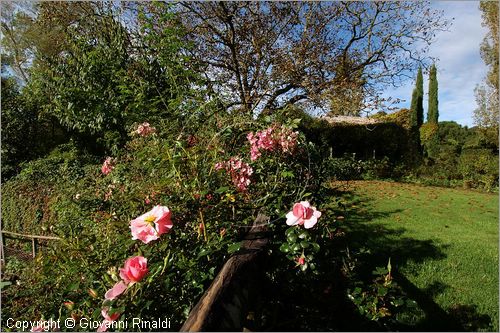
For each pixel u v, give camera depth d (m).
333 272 1.82
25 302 2.07
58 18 6.95
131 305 1.09
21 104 10.35
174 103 3.10
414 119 18.09
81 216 2.53
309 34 7.23
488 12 11.74
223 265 1.29
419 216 5.14
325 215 1.80
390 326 1.70
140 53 5.61
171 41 4.75
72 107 6.19
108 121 5.81
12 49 13.54
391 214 5.21
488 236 4.10
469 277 2.83
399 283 2.67
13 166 9.62
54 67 6.54
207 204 1.52
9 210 5.99
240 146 2.48
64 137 10.52
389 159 11.85
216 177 1.69
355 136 11.58
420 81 18.92
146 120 3.93
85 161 7.74
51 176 6.49
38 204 5.36
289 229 1.44
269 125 2.28
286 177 1.97
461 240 3.86
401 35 7.40
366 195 6.89
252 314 1.25
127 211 1.75
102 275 1.41
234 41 7.20
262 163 2.09
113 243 1.60
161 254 1.33
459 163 10.85
